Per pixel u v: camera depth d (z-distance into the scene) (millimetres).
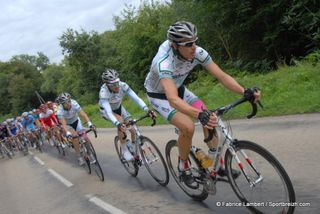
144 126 12992
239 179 3598
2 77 79000
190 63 3896
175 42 3543
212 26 19359
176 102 3535
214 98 12617
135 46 28891
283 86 10188
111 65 36188
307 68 10828
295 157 5109
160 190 5336
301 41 16516
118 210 4980
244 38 18906
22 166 12336
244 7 16750
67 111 7898
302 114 7703
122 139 6289
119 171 7398
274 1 16281
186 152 4172
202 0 18531
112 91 6098
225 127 3617
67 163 10344
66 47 37000
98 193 6129
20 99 71625
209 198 4469
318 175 4316
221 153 3725
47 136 13930
